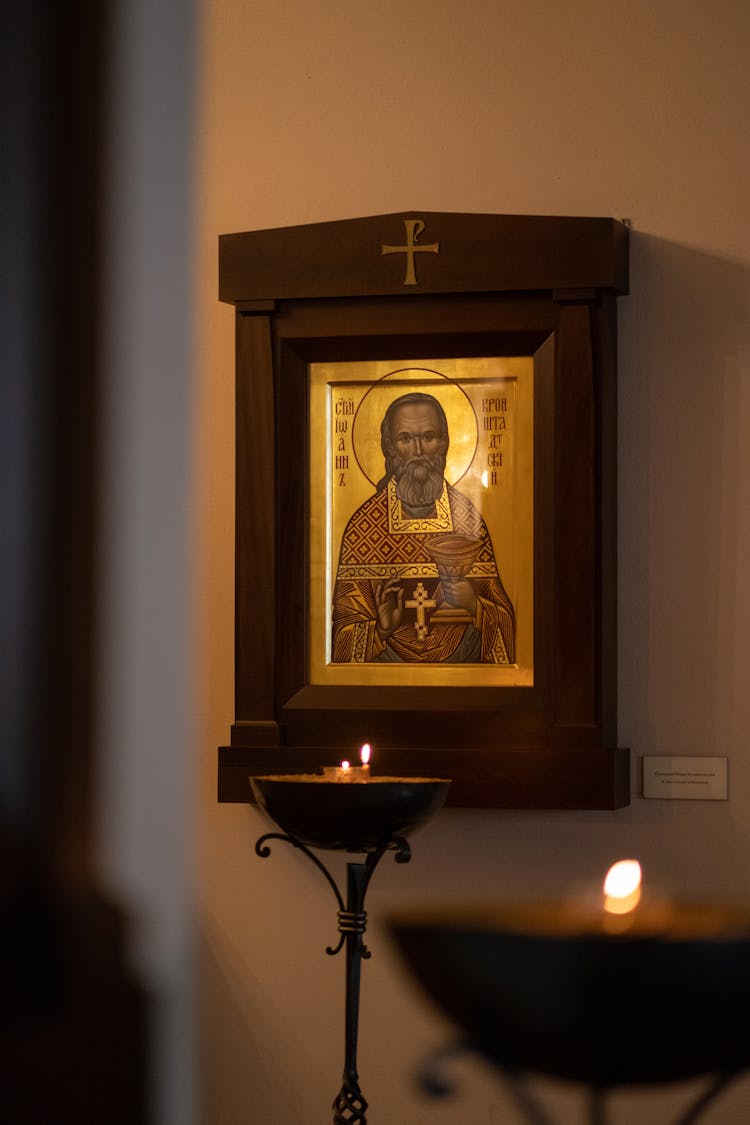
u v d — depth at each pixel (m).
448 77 2.56
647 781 2.42
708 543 2.43
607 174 2.50
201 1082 2.54
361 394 2.54
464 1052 0.80
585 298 2.39
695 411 2.45
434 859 2.47
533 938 0.68
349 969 2.00
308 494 2.54
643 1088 0.77
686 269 2.46
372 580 2.51
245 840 2.55
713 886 2.39
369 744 2.45
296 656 2.51
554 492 2.41
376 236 2.48
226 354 2.63
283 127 2.62
